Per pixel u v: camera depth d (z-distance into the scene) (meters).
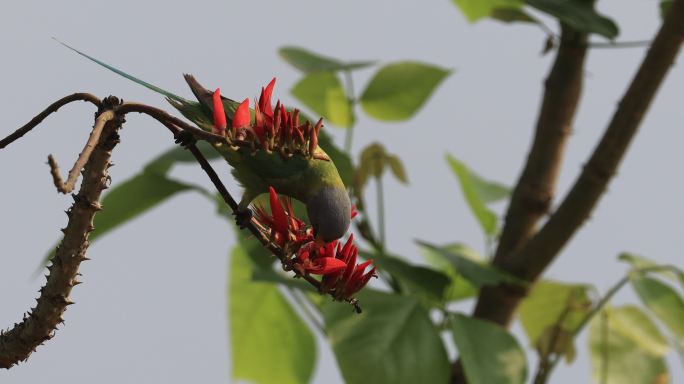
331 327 6.78
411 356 6.77
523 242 8.07
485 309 7.82
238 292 9.09
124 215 8.19
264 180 5.34
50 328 4.37
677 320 7.66
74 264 4.27
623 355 8.07
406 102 8.58
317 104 8.73
